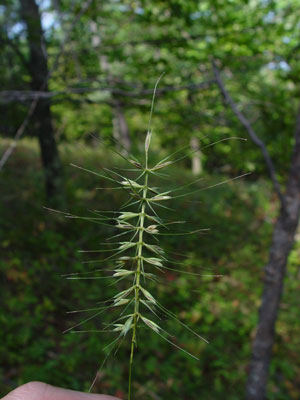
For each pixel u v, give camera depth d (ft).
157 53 17.89
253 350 11.62
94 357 13.09
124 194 21.07
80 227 18.83
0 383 11.46
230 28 15.01
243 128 16.29
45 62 16.84
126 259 3.08
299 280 21.13
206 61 15.23
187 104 16.67
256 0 14.87
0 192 19.62
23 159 24.99
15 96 15.05
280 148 15.96
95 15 16.31
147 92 14.93
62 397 4.15
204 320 16.03
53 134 19.56
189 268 18.69
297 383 15.21
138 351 13.66
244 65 15.33
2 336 12.92
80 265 16.14
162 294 15.92
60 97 16.37
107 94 17.60
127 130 32.76
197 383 13.71
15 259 15.90
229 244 22.12
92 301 14.55
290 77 13.93
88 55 17.26
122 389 12.60
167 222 3.08
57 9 15.26
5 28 15.08
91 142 30.58
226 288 18.48
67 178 21.20
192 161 35.24
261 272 21.12
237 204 27.68
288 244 10.79
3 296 14.34
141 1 15.31
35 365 12.39
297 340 17.02
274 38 14.80
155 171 3.10
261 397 11.68
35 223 18.67
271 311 11.18
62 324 14.08
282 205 10.62
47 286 15.47
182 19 15.33
